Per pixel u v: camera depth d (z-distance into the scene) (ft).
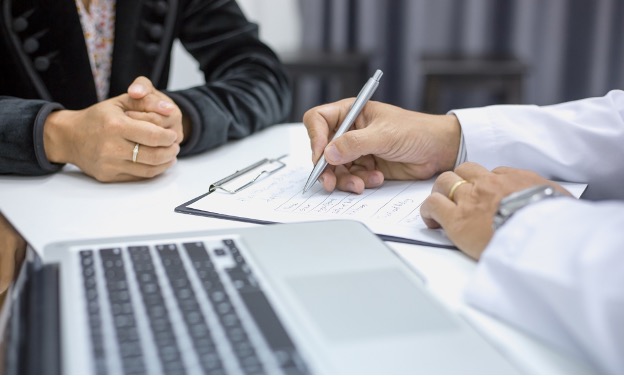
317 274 1.63
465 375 1.24
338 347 1.31
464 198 2.02
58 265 1.66
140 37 4.07
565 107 2.85
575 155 2.61
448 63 8.38
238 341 1.31
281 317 1.41
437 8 9.53
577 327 1.36
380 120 2.63
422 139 2.63
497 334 1.49
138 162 2.67
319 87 9.79
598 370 1.35
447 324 1.41
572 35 9.50
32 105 2.86
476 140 2.69
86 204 2.43
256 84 3.74
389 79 9.80
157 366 1.23
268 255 1.75
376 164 2.73
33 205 2.42
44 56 3.78
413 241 2.05
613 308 1.32
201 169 2.91
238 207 2.35
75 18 3.79
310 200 2.44
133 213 2.33
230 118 3.28
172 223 2.22
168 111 2.89
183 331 1.34
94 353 1.27
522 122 2.74
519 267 1.51
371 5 9.48
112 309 1.43
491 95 9.82
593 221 1.47
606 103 2.75
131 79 4.05
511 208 1.75
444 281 1.77
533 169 2.67
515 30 9.49
